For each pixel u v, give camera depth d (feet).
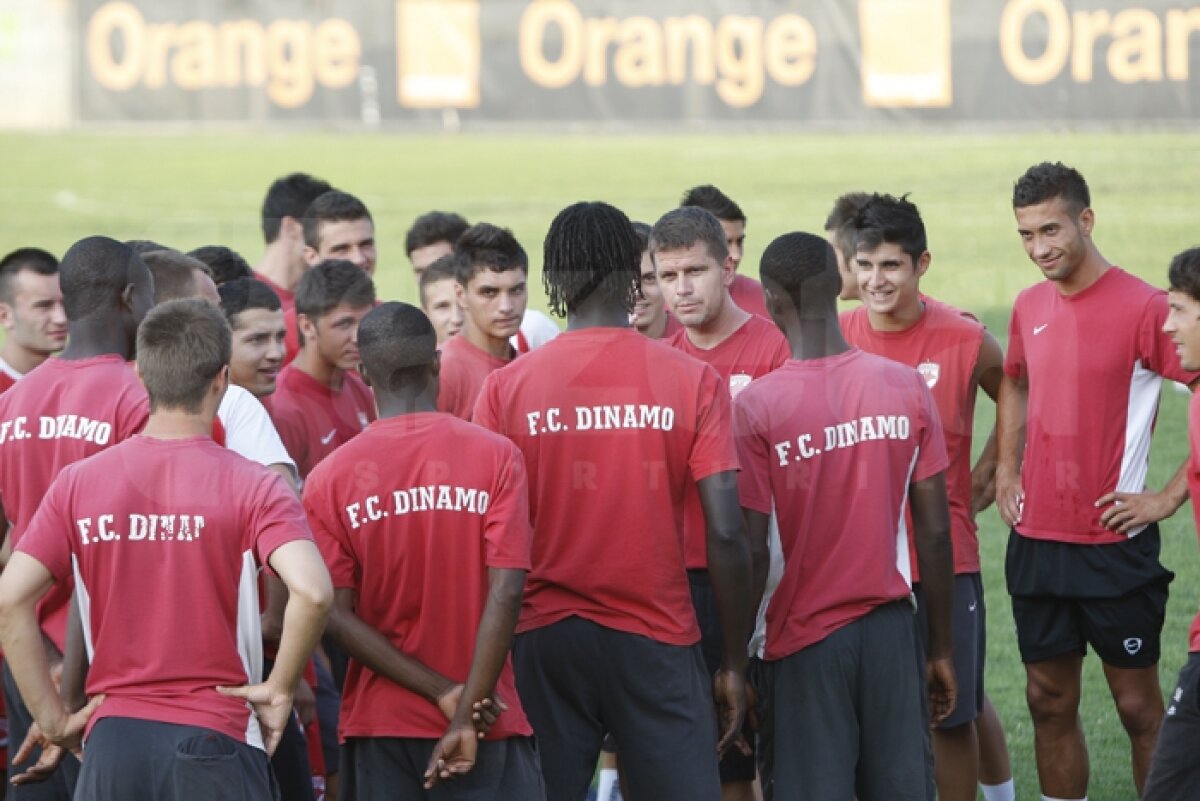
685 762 36.60
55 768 36.50
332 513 34.50
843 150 166.81
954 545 44.24
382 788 35.09
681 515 36.83
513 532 34.09
